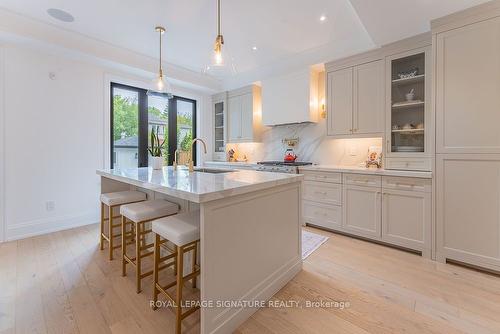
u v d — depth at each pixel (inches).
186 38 126.8
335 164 152.2
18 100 117.5
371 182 113.3
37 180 124.0
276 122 163.9
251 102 184.7
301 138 168.4
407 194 102.7
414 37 107.0
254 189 65.3
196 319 64.3
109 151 149.6
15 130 117.0
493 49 81.9
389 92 115.8
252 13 104.1
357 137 127.6
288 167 146.2
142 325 61.4
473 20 85.0
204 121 209.3
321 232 130.0
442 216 93.7
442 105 92.0
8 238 115.5
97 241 116.0
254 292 67.9
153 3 97.1
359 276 85.2
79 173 137.9
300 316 65.4
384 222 109.7
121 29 117.7
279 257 78.4
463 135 88.2
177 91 188.9
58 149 130.3
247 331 60.6
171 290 77.2
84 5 98.6
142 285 79.1
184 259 82.7
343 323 62.5
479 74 84.5
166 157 187.9
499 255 82.9
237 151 211.0
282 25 114.3
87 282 80.4
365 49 123.8
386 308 68.1
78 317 63.9
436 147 94.0
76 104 136.0
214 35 123.3
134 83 159.9
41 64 124.0
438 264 93.4
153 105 179.3
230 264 60.9
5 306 67.7
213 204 56.3
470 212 87.8
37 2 96.8
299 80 151.6
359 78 126.0
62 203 132.3
